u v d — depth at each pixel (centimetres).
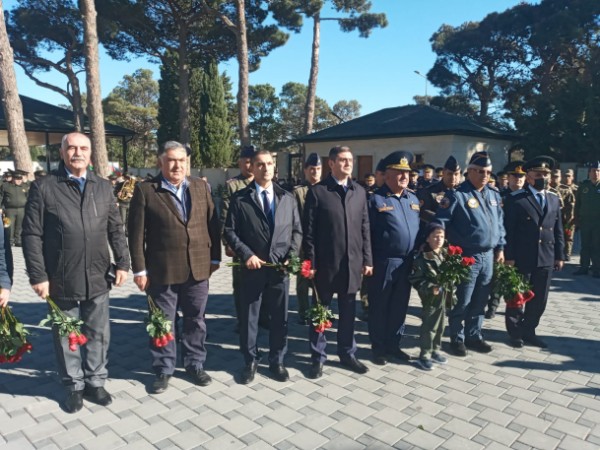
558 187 969
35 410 358
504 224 498
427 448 311
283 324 418
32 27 2450
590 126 1820
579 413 358
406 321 585
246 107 1998
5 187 1174
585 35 2975
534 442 319
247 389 396
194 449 308
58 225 343
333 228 414
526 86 3384
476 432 331
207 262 405
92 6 1561
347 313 432
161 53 2714
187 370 416
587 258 850
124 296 690
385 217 443
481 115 3831
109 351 479
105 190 370
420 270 437
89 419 345
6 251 350
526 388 400
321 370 422
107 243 370
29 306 644
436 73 3981
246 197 409
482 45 3541
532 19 3262
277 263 402
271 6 2398
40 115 2445
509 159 2075
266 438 321
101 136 1623
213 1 2136
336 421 344
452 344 479
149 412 356
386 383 409
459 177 551
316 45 2652
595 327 561
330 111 5341
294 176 2544
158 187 386
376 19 2719
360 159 2055
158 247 385
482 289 473
